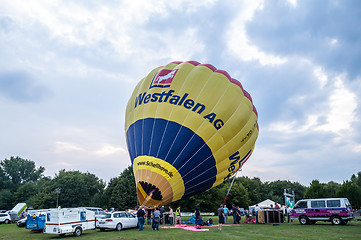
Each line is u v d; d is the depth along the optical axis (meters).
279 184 100.44
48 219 14.91
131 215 18.06
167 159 16.12
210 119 16.58
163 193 16.11
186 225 19.22
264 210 20.41
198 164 16.53
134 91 20.28
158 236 13.09
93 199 63.75
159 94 17.61
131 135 18.14
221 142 16.88
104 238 12.98
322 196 54.31
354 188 54.53
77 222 15.31
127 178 56.22
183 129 16.31
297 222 21.92
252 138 20.08
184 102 16.86
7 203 77.12
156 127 16.70
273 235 13.27
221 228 16.48
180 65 18.75
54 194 61.72
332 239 11.78
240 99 17.92
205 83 17.45
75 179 65.19
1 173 88.62
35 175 94.44
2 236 15.52
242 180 81.94
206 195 44.91
